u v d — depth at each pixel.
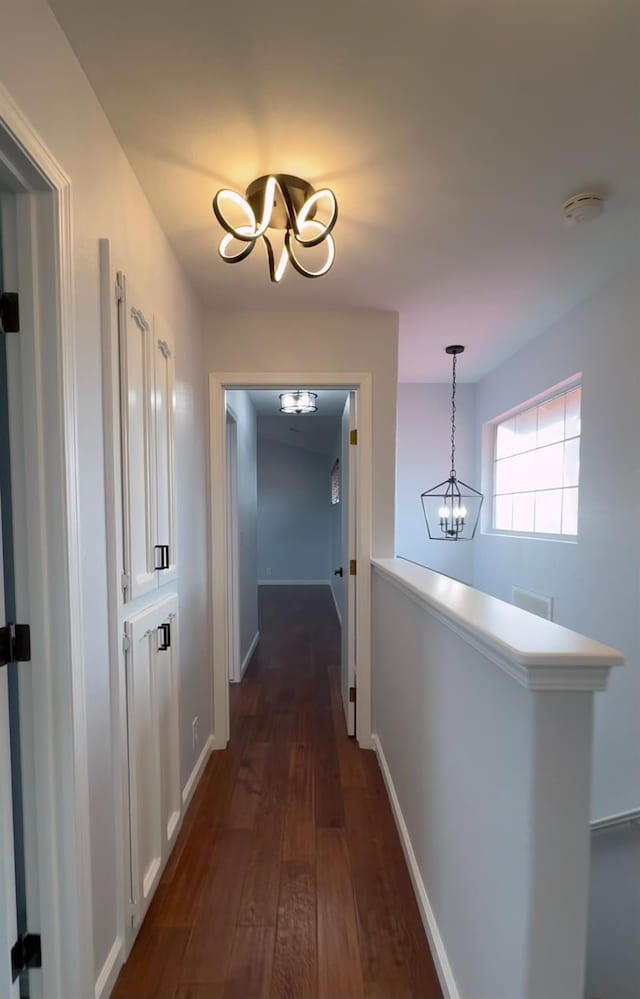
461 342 3.14
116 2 0.95
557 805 0.78
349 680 2.70
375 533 2.56
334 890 1.58
